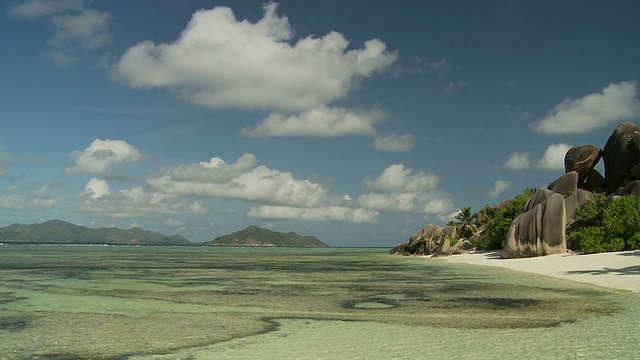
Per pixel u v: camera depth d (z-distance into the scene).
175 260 72.50
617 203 47.81
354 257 92.75
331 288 28.08
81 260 65.94
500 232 67.00
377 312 18.72
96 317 17.59
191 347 12.92
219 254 118.12
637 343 12.84
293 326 15.86
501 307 19.50
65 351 12.48
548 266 39.19
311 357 11.84
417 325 15.90
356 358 11.69
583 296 22.25
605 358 11.34
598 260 38.69
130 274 39.03
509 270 39.97
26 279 32.97
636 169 61.44
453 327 15.47
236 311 19.09
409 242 103.38
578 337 13.64
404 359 11.54
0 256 77.94
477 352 12.10
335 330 15.18
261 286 29.39
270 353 12.24
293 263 64.62
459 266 49.38
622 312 17.75
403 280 33.38
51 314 18.28
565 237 50.53
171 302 21.72
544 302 20.59
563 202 50.19
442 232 89.19
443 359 11.48
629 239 43.62
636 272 30.34
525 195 68.25
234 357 11.88
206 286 29.28
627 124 66.19
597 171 69.06
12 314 18.28
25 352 12.38
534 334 14.16
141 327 15.66
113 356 12.00
